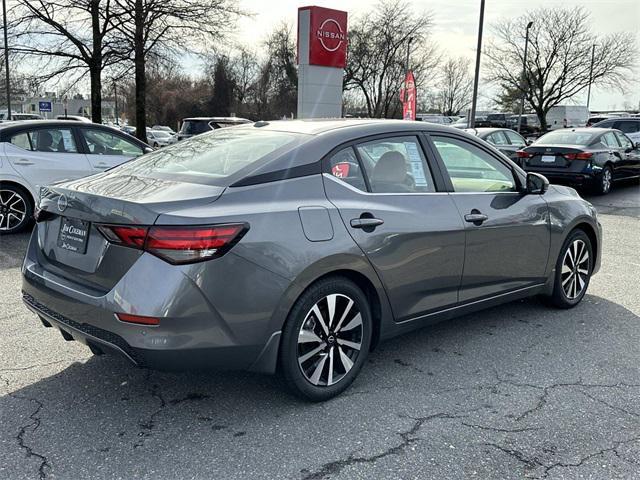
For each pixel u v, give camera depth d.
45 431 2.99
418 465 2.74
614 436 3.01
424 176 3.80
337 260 3.16
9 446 2.85
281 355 3.10
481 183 4.16
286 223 3.00
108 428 3.03
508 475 2.67
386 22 44.84
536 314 4.90
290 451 2.84
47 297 3.15
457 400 3.38
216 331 2.82
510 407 3.31
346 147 3.46
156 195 2.93
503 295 4.33
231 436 2.97
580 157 11.98
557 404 3.35
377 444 2.91
